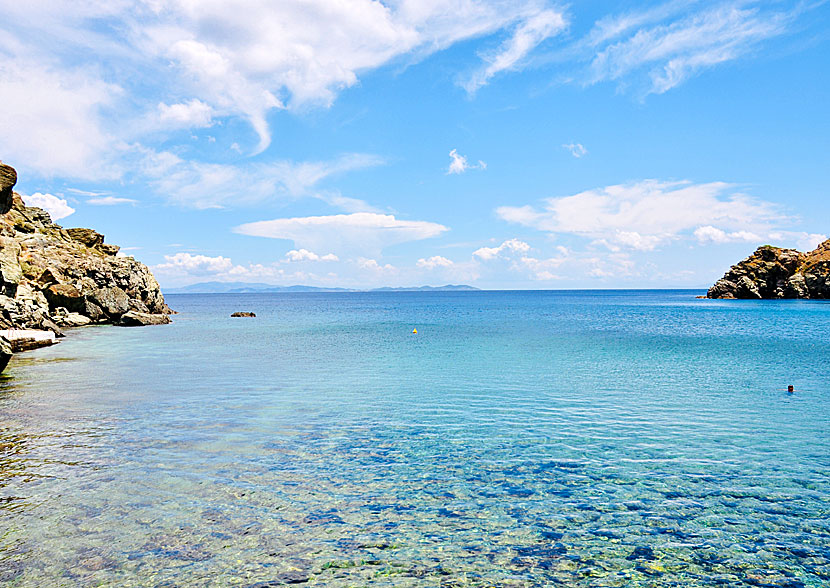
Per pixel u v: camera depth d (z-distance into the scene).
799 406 20.22
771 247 165.75
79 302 69.00
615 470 13.06
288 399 21.80
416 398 21.97
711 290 174.38
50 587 7.84
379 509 10.72
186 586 7.90
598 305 156.00
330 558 8.77
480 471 13.00
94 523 9.95
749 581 8.14
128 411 19.41
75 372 29.16
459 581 8.11
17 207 81.69
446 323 75.75
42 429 16.73
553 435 16.27
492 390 23.77
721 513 10.56
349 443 15.36
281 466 13.28
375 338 51.62
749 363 32.22
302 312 121.88
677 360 33.88
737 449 14.78
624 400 21.47
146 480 12.20
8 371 29.52
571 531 9.79
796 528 9.91
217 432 16.50
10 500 10.98
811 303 130.62
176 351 40.16
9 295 50.62
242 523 10.02
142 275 89.00
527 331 59.25
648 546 9.23
